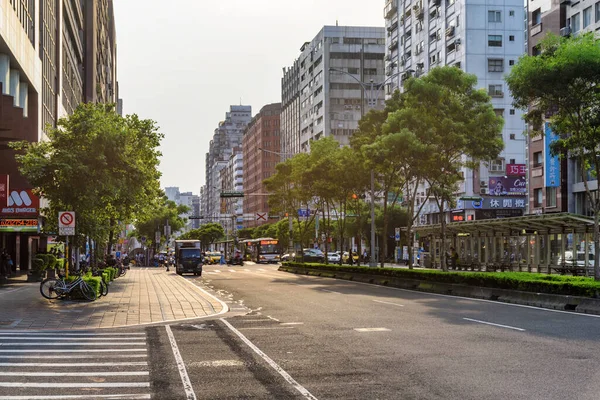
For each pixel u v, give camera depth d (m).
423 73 79.38
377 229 80.75
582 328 14.02
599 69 21.45
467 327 14.28
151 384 8.38
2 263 40.84
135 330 14.63
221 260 89.19
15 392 7.88
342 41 119.44
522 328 14.06
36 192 26.11
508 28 69.31
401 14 87.19
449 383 8.29
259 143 169.88
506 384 8.19
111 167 25.28
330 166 45.66
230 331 14.27
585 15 48.56
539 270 40.78
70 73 62.69
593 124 22.27
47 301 22.34
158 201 37.75
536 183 55.62
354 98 118.38
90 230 26.52
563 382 8.28
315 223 80.56
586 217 33.62
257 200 171.50
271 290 29.52
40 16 42.62
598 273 21.86
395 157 32.38
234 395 7.70
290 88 148.38
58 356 10.72
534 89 22.56
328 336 13.08
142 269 70.50
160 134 33.22
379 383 8.34
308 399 7.46
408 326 14.59
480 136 31.95
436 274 28.02
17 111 33.81
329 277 44.12
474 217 66.75
